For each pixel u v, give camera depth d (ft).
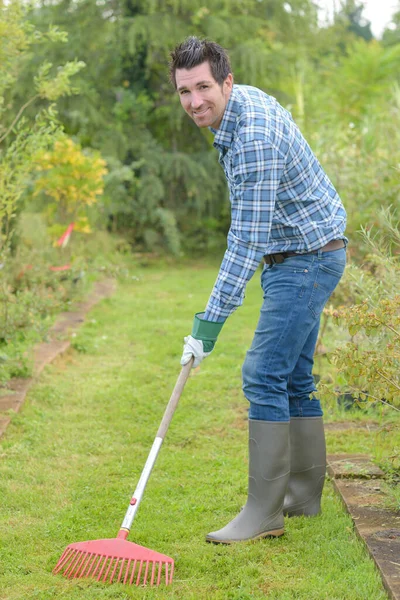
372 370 11.23
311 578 9.63
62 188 31.99
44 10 49.75
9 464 13.99
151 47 51.13
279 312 10.64
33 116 46.85
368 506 11.48
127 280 39.45
